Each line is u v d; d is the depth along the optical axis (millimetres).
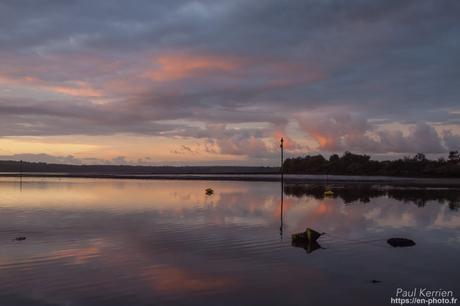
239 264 17703
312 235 22328
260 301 13367
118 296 13648
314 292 14242
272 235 24594
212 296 13742
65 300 13266
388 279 15797
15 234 24422
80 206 40312
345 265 17719
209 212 35812
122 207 39594
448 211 37812
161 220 30609
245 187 76188
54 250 20109
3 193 56688
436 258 19047
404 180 112000
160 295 13781
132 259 18438
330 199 50000
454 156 151625
